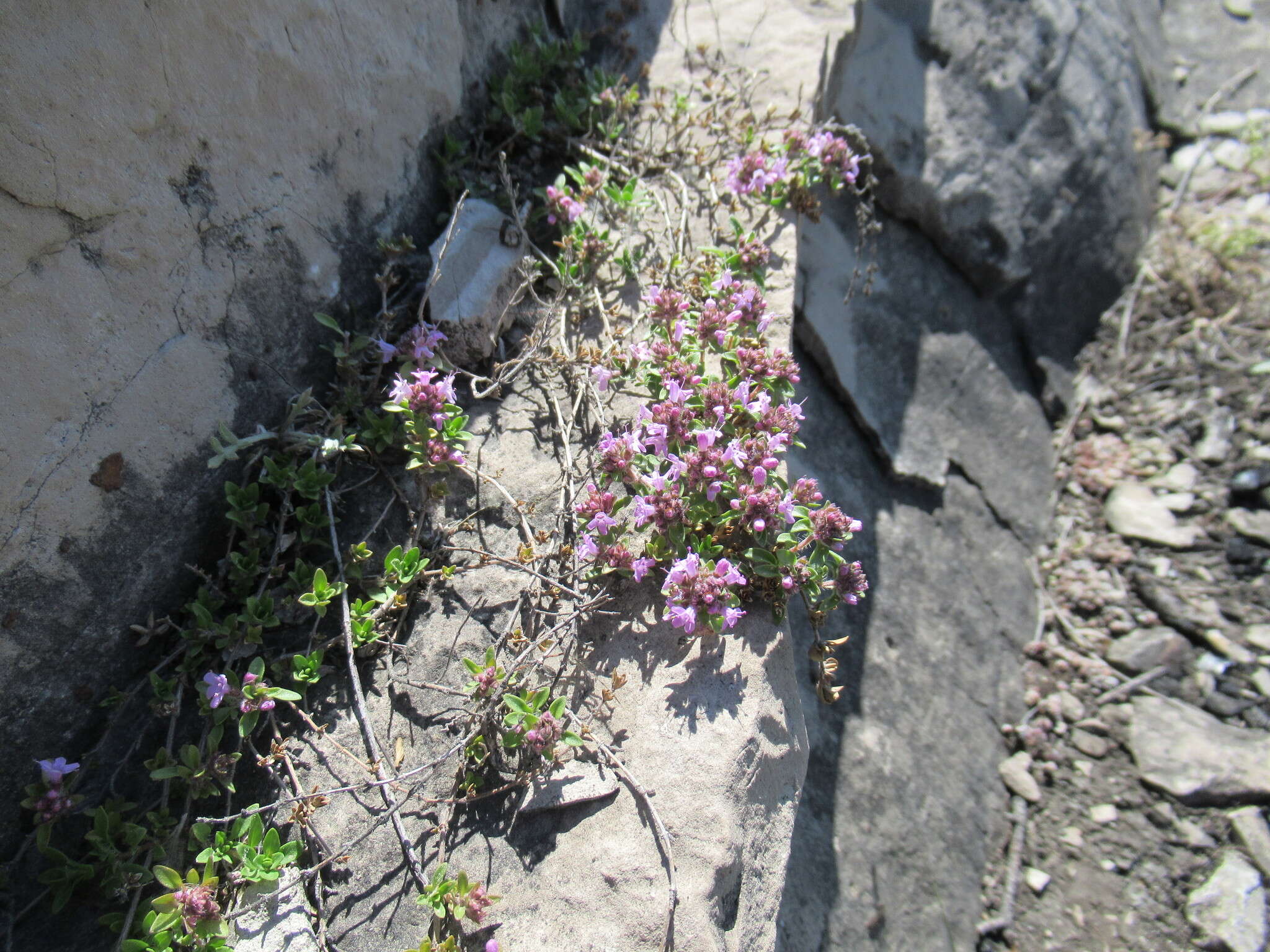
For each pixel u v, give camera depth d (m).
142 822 0.19
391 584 0.21
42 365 0.17
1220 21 0.45
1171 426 0.34
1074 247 0.36
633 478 0.21
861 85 0.31
